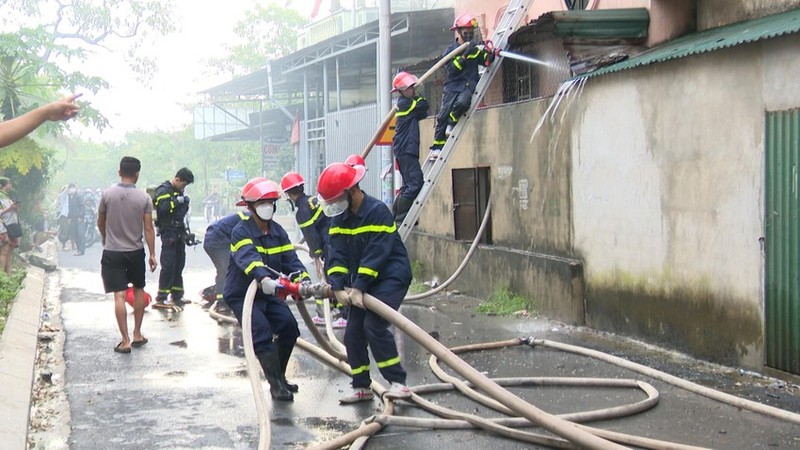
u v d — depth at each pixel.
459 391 6.66
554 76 10.37
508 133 11.22
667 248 7.91
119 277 8.45
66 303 11.99
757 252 6.80
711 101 7.27
